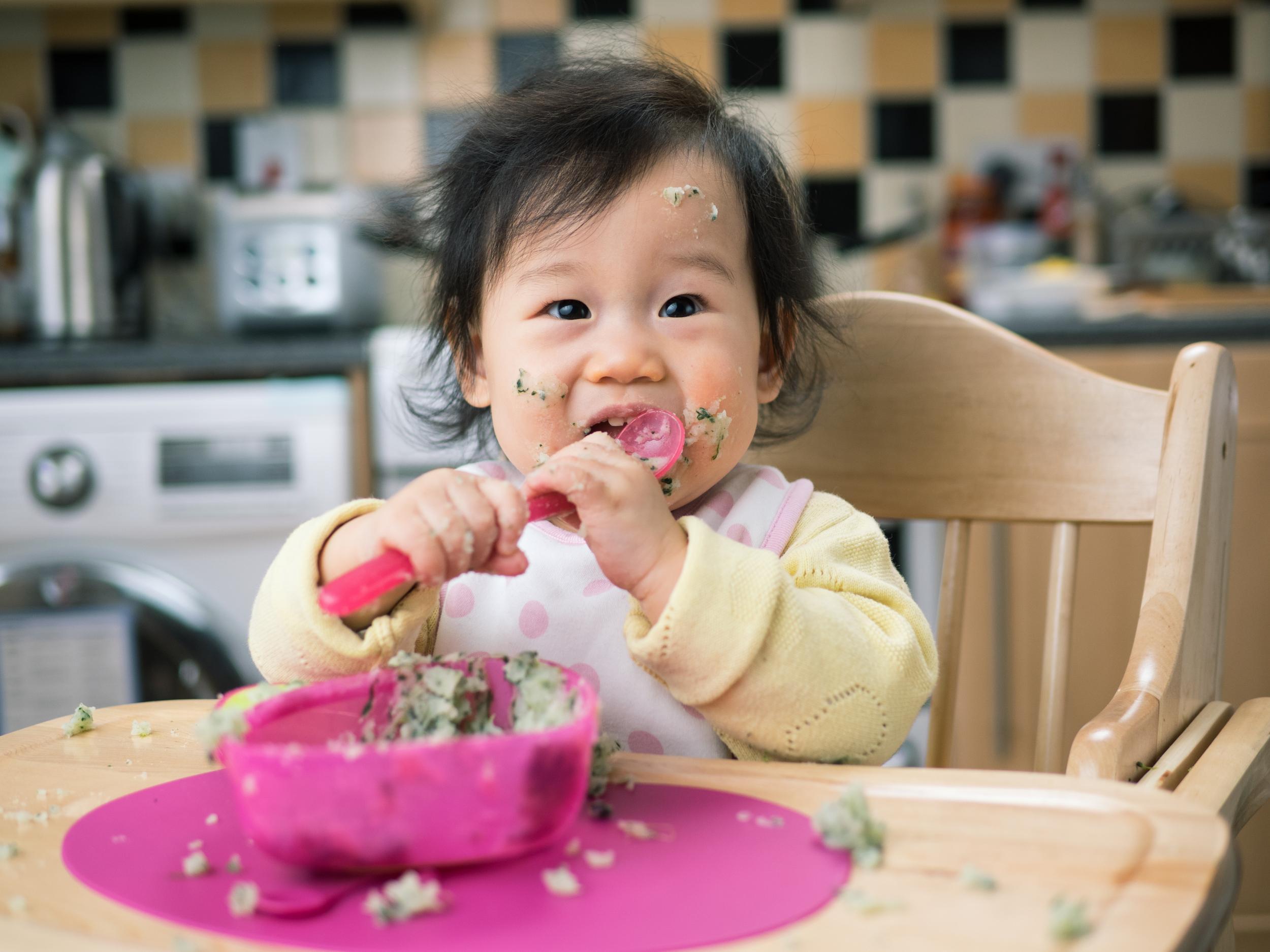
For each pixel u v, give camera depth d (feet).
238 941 1.37
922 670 2.30
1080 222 7.43
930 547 5.58
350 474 5.70
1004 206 7.88
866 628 2.27
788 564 2.51
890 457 3.14
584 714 1.63
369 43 7.73
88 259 6.52
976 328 3.06
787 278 2.95
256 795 1.51
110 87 7.73
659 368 2.50
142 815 1.81
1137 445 2.88
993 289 6.63
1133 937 1.29
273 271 6.74
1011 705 5.36
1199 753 2.24
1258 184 7.82
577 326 2.54
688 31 7.89
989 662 5.40
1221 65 7.88
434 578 1.93
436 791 1.49
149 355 5.68
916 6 7.86
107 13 7.68
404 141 7.77
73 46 7.70
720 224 2.61
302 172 7.71
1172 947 1.27
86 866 1.61
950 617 3.07
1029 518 2.98
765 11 7.86
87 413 5.55
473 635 2.74
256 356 5.69
